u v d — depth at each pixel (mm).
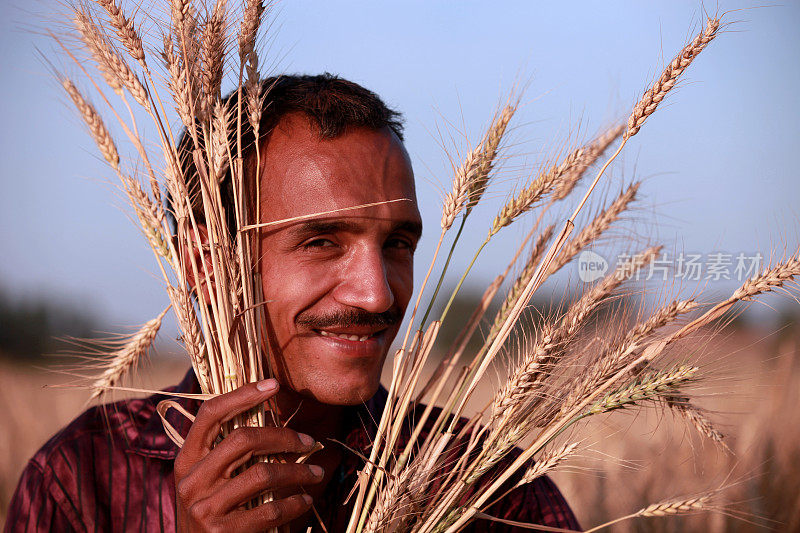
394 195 1509
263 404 1335
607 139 1675
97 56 1396
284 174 1476
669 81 1290
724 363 1442
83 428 1682
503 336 1458
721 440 1521
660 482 3807
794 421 4066
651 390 1388
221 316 1367
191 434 1262
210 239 1378
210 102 1415
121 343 1481
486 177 1569
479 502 1401
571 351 1474
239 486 1196
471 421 1546
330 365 1468
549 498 1869
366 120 1515
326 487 1680
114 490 1614
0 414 5316
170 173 1401
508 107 1628
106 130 1400
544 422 1450
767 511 3936
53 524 1562
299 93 1546
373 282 1441
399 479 1378
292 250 1464
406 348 1550
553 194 1696
